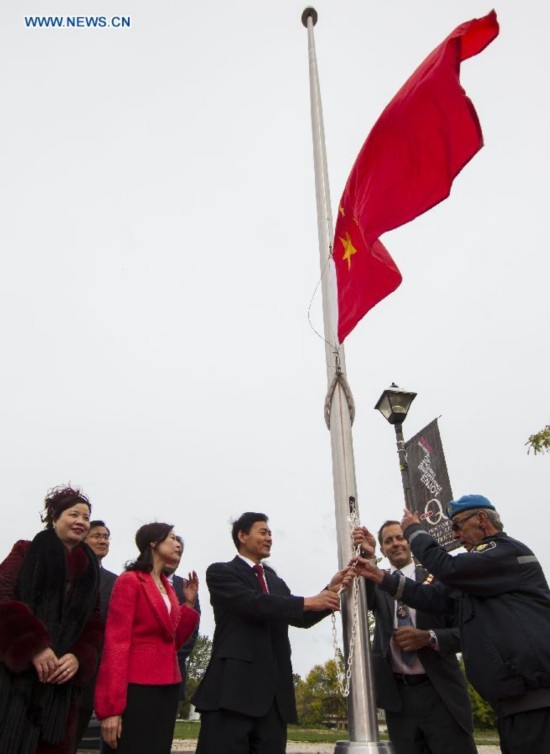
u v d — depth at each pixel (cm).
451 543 768
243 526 417
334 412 446
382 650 430
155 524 421
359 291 469
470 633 335
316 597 369
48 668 304
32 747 297
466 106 420
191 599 472
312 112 647
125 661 354
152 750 346
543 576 351
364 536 398
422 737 409
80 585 348
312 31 707
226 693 346
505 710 314
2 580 326
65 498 367
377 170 470
